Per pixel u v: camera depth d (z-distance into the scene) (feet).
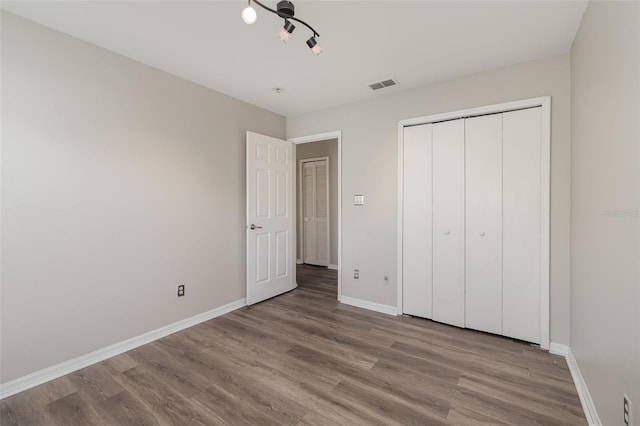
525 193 8.14
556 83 7.68
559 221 7.64
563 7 5.81
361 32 6.73
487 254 8.71
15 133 6.13
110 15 6.14
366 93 10.41
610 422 4.41
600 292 4.91
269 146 11.91
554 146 7.70
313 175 18.93
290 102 11.35
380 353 7.66
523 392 6.03
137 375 6.70
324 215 18.49
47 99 6.54
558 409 5.52
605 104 4.67
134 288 8.05
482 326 8.85
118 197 7.73
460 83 9.05
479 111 8.72
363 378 6.56
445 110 9.32
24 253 6.24
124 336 7.84
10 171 6.07
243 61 8.14
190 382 6.43
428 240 9.73
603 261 4.75
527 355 7.54
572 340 7.10
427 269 9.77
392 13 6.04
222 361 7.29
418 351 7.76
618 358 4.11
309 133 12.60
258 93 10.45
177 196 9.10
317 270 17.53
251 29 6.66
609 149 4.48
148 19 6.29
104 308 7.47
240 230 11.21
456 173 9.19
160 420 5.30
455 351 7.75
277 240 12.41
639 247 3.49
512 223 8.34
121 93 7.77
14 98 6.11
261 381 6.46
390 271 10.52
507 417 5.31
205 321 9.84
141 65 8.19
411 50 7.52
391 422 5.21
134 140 8.05
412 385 6.29
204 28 6.63
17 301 6.16
